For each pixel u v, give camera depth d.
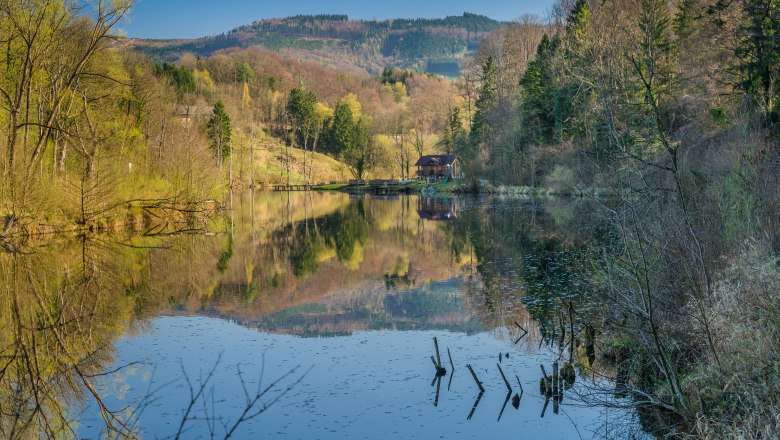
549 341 13.00
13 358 11.98
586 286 15.79
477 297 17.55
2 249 24.86
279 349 12.91
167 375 11.27
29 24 26.30
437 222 40.22
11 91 29.30
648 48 12.04
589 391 10.05
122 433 8.80
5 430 8.73
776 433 5.97
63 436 8.70
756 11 27.31
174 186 37.75
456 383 10.79
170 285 19.64
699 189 12.10
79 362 11.88
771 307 7.66
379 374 11.29
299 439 8.70
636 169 8.93
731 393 7.38
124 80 36.19
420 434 8.77
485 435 8.74
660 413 8.66
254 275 21.70
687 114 17.98
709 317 8.27
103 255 24.95
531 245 27.19
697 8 38.28
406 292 18.75
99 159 31.42
